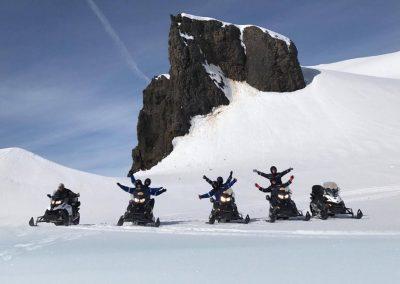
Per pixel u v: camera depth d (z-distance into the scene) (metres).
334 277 4.68
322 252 6.37
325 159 42.12
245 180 33.16
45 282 4.94
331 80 59.12
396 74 99.75
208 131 54.12
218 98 57.19
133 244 8.34
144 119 58.00
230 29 60.56
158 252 7.00
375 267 5.12
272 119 53.22
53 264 6.14
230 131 53.00
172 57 57.81
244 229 11.05
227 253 6.62
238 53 60.22
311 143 47.44
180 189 27.98
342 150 43.97
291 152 46.28
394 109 51.09
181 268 5.50
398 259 5.58
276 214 13.74
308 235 9.04
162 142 55.66
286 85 57.84
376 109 51.31
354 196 21.97
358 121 49.34
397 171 31.62
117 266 5.81
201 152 50.84
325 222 12.63
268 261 5.79
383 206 16.50
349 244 7.13
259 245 7.45
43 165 26.06
